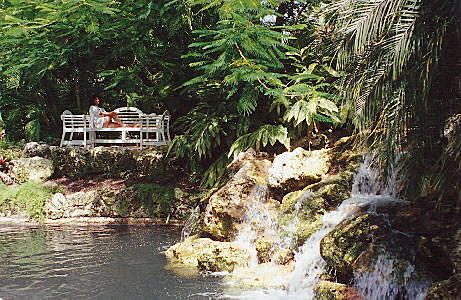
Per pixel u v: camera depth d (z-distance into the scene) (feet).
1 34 44.50
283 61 38.81
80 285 20.42
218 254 23.80
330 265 18.98
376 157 23.91
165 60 48.32
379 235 17.93
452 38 17.79
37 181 43.98
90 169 44.91
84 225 37.01
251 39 31.17
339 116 32.53
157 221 37.88
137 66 48.67
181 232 33.58
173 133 53.16
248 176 27.04
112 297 18.80
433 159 18.67
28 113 58.18
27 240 30.73
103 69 55.06
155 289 19.84
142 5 40.47
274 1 29.45
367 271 17.22
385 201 21.45
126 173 43.98
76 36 46.39
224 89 38.75
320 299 17.46
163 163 42.09
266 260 23.61
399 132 19.30
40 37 44.83
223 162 38.04
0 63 51.83
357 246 18.15
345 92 21.86
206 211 27.17
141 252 27.12
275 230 25.05
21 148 52.29
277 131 34.06
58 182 44.42
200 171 41.86
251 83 33.09
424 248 16.92
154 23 44.24
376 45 20.01
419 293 15.81
